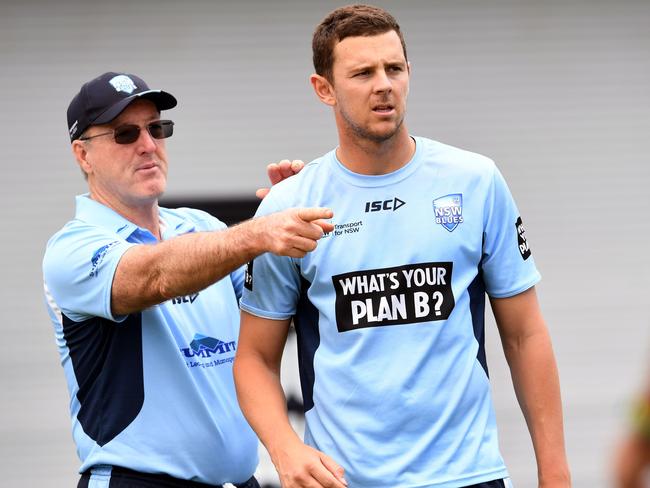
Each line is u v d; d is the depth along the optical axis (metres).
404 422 11.45
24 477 24.50
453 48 26.00
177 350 13.23
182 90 25.38
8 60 25.09
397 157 11.76
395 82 11.31
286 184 12.18
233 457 13.49
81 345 13.37
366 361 11.55
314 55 11.85
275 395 12.08
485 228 11.84
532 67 26.12
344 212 11.74
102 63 25.23
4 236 24.88
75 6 25.19
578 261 25.94
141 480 12.99
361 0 25.91
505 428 24.94
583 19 26.22
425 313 11.50
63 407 24.73
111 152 13.61
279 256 11.78
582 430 25.47
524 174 26.02
